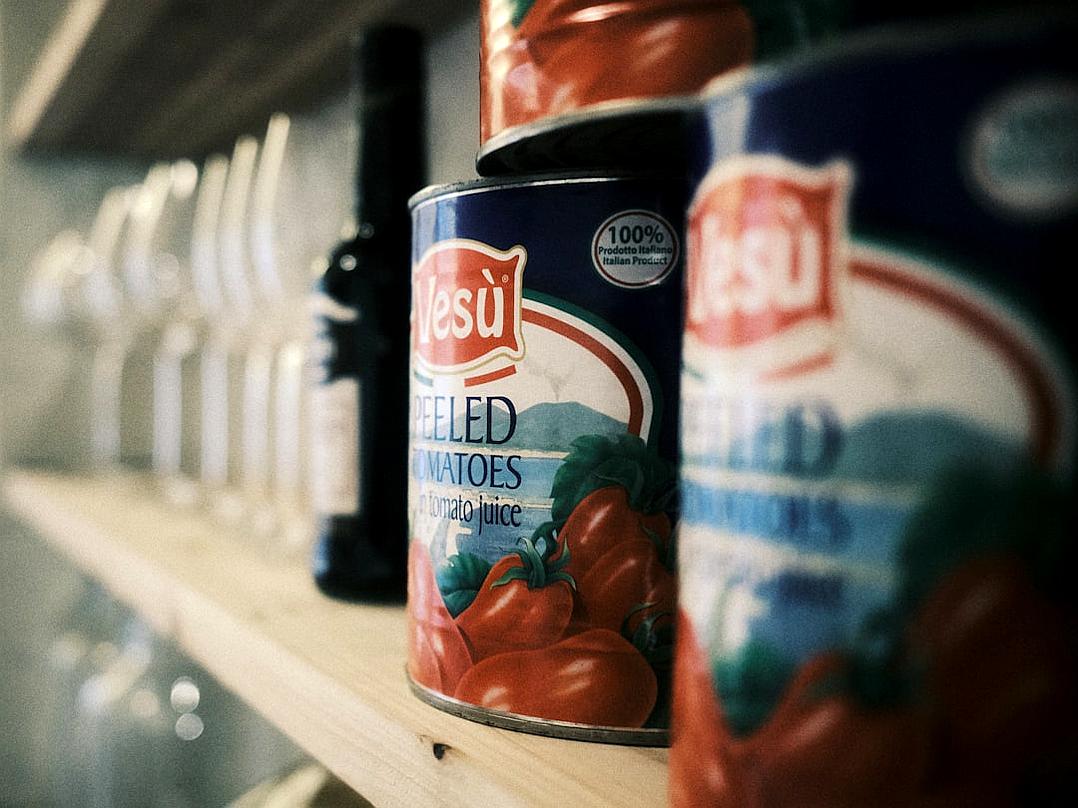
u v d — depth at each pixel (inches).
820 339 6.9
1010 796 6.3
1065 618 6.1
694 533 8.0
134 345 46.4
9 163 48.9
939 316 6.4
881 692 6.7
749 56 8.7
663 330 11.2
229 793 44.9
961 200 6.3
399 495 19.9
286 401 28.9
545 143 10.5
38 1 49.3
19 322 49.0
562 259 11.4
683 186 11.2
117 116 42.6
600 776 10.4
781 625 7.1
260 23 30.0
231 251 32.7
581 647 11.5
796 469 7.0
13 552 49.5
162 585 22.5
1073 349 6.1
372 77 20.3
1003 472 6.3
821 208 6.8
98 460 48.4
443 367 12.3
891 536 6.6
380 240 20.4
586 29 9.6
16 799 50.2
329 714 14.0
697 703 7.9
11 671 49.7
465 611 12.2
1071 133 6.0
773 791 7.2
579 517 11.4
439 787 11.6
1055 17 6.0
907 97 6.5
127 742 45.4
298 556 24.8
